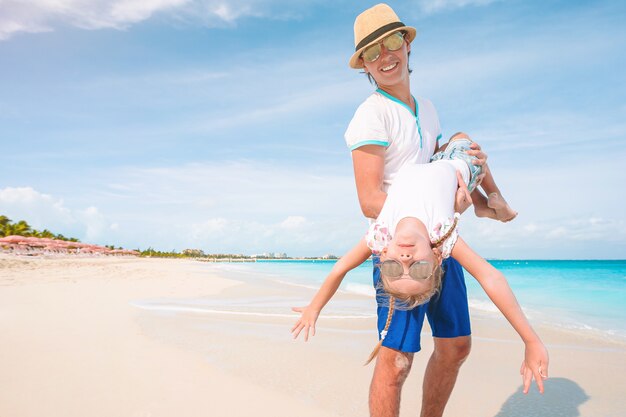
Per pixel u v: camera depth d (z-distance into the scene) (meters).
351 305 8.23
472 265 2.10
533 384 3.48
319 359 4.10
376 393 2.33
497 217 3.15
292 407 2.91
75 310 6.50
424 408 2.62
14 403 2.86
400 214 2.20
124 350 4.21
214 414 2.77
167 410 2.81
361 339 5.06
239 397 3.07
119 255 67.62
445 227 2.12
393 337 2.31
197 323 5.89
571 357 4.24
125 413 2.75
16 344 4.30
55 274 13.84
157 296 9.02
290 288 11.70
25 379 3.31
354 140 2.56
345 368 3.81
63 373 3.47
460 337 2.47
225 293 10.09
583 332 5.51
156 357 4.01
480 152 2.79
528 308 8.20
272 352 4.33
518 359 4.21
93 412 2.75
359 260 2.41
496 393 3.29
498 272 2.08
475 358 4.25
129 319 5.89
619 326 6.04
